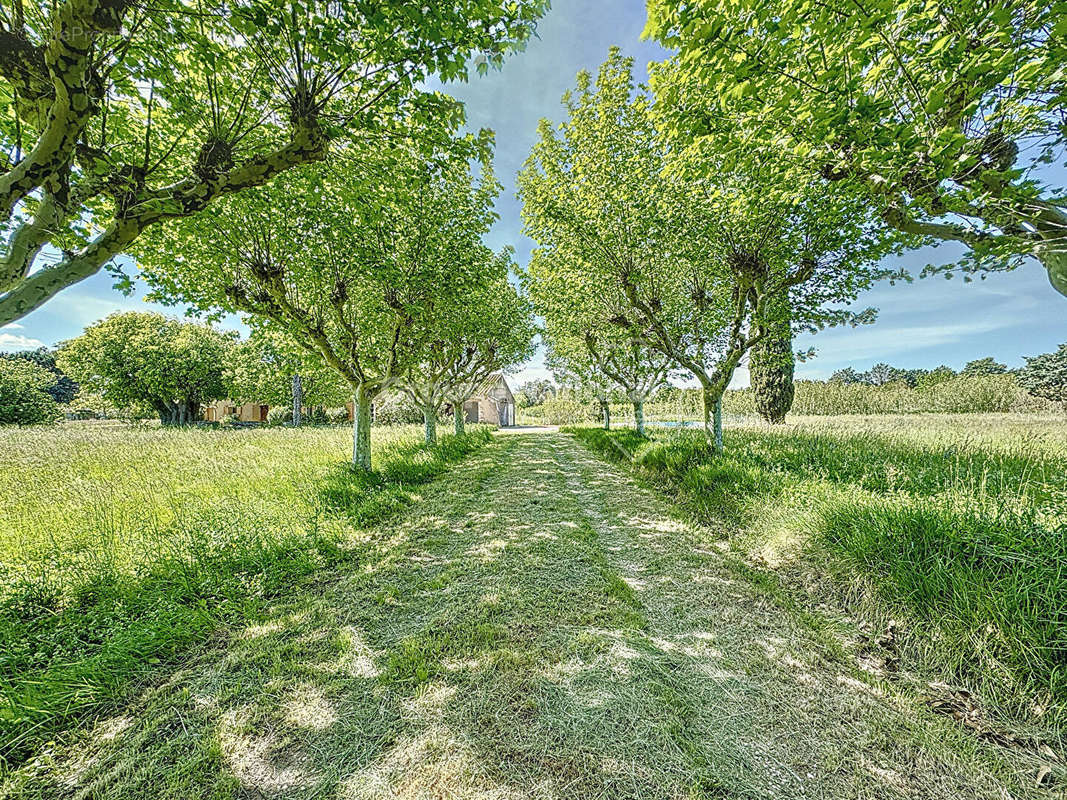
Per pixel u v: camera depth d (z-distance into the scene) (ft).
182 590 9.59
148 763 5.73
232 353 76.79
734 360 21.90
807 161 10.67
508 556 12.71
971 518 9.43
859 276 18.35
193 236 15.94
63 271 7.66
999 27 6.69
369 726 6.34
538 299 33.47
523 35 9.44
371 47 9.34
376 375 25.43
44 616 8.30
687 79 10.50
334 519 14.87
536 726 6.29
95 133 10.84
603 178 20.57
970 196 8.11
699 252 19.79
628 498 19.69
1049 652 6.61
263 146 11.04
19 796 5.29
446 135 11.96
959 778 5.41
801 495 13.88
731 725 6.32
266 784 5.42
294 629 8.96
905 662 7.77
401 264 21.56
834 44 8.05
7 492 16.92
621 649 8.18
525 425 100.37
